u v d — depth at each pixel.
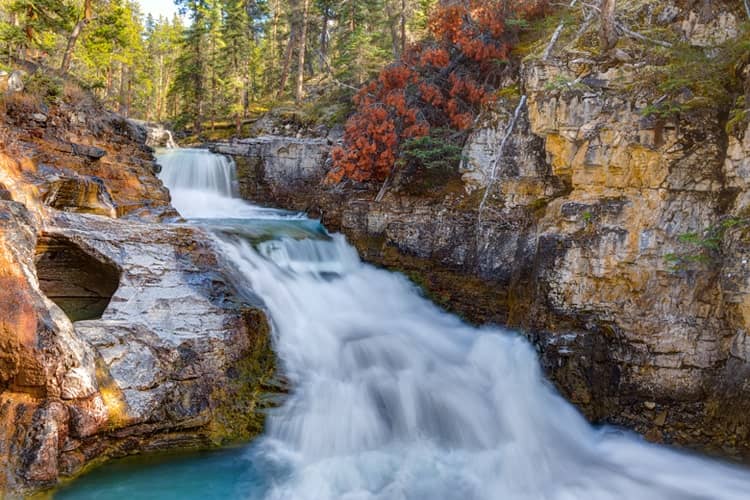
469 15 14.73
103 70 30.62
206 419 7.48
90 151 11.96
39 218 8.44
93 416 6.48
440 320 11.70
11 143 10.09
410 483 7.21
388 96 14.05
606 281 8.98
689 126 8.66
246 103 30.73
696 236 8.39
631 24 10.84
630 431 8.65
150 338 7.59
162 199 13.31
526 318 9.90
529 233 10.65
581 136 9.43
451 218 12.29
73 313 8.58
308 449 7.75
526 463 7.86
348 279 12.55
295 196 18.64
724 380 8.22
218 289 9.29
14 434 6.01
